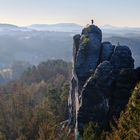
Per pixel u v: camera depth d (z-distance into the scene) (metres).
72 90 84.56
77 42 83.88
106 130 59.62
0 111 103.38
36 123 91.12
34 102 145.75
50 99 122.81
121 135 37.62
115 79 62.19
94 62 77.81
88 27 83.25
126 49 71.69
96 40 80.06
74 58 83.69
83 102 64.44
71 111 84.31
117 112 59.53
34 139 88.62
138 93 37.03
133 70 60.19
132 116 36.12
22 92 143.12
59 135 77.12
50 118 90.50
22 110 107.62
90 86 64.19
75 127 73.38
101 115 62.44
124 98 59.72
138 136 33.31
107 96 62.31
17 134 91.12
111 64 70.62
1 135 84.31
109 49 78.88
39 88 173.88
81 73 77.62
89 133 56.78
